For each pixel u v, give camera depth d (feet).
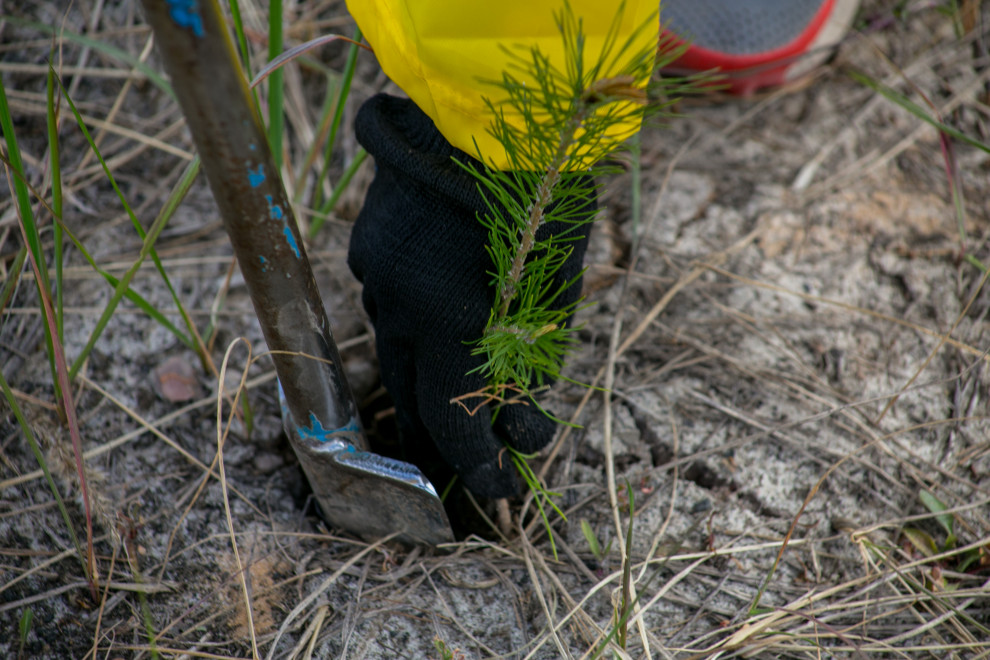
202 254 5.09
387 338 3.35
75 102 5.50
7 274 4.72
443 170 2.91
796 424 4.52
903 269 5.21
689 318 5.02
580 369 4.78
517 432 3.70
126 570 3.79
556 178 2.46
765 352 4.87
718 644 3.68
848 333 4.95
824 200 5.54
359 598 3.87
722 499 4.33
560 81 2.13
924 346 4.91
